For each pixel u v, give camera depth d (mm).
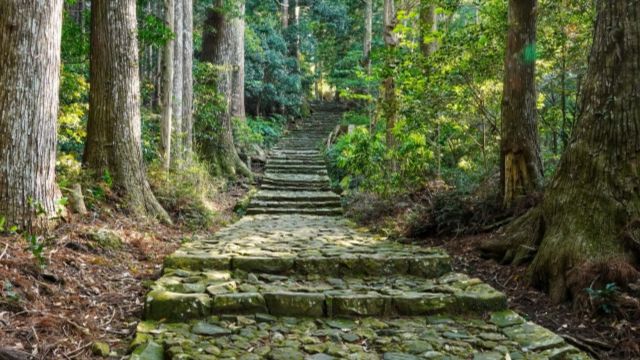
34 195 4773
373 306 3830
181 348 3045
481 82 7996
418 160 9211
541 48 7539
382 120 14117
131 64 7359
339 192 13000
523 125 6477
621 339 3508
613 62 4395
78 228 5320
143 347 3049
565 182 4660
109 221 6293
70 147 9523
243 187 14391
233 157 15422
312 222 9453
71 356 2967
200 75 14227
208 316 3654
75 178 6520
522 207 6137
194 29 16875
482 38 7586
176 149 10805
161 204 8367
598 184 4363
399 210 8555
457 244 6387
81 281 4230
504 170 6605
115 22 7234
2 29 4680
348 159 11547
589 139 4508
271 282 4469
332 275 4773
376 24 24812
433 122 8852
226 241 6242
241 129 17297
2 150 4602
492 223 6492
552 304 4219
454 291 4109
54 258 4402
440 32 8125
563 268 4305
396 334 3434
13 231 4391
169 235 7000
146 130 10906
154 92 13930
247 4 21656
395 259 4855
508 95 6570
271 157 17172
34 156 4766
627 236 4109
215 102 14562
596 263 4059
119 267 4965
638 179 4238
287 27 25344
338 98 30703
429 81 8117
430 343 3266
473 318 3791
